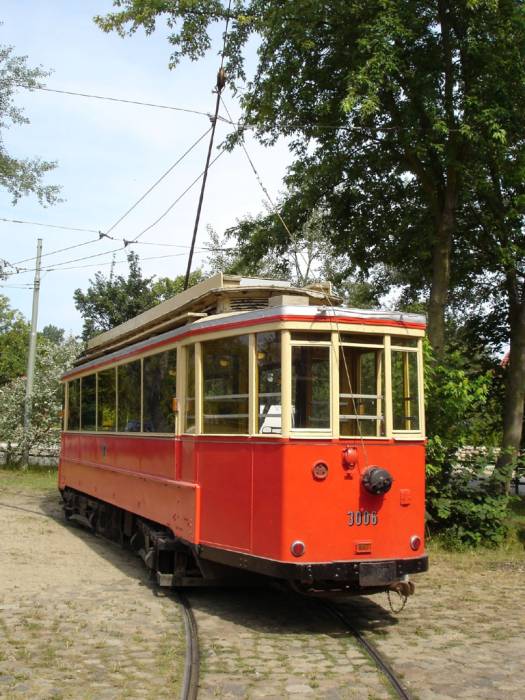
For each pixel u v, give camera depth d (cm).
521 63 1246
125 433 1050
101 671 555
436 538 1186
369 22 1230
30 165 2017
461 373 1189
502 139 1197
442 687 537
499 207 1493
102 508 1207
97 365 1240
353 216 1606
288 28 1294
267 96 1366
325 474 678
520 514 1547
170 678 539
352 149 1469
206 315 823
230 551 717
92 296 2814
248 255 1620
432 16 1296
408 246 1562
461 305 2000
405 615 764
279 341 691
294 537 663
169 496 849
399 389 734
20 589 834
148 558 883
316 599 822
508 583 939
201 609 766
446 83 1306
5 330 4162
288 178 1547
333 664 585
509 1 1225
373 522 693
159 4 1323
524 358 1539
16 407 2519
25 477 2275
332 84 1366
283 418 675
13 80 1967
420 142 1325
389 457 711
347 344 706
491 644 657
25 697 494
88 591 837
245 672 561
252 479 701
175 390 852
